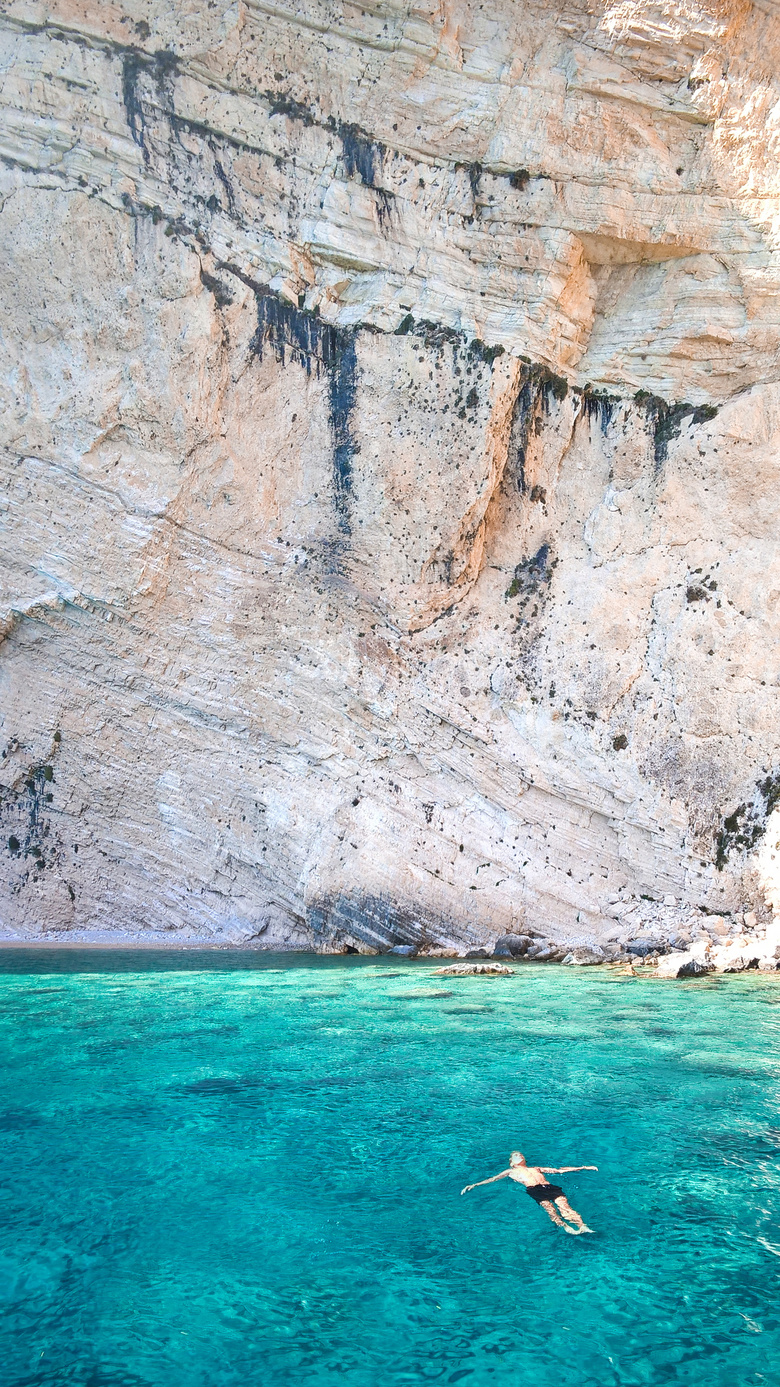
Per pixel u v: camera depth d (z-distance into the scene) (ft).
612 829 57.26
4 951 56.08
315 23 60.49
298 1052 31.12
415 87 60.95
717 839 54.95
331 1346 15.05
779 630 56.85
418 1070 29.04
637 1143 23.29
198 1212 19.58
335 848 58.65
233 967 49.83
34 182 61.98
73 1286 16.72
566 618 61.21
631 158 59.31
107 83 61.36
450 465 61.87
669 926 53.47
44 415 62.23
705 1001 39.58
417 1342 15.16
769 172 57.67
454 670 61.16
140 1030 34.04
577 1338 15.30
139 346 62.34
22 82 61.16
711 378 60.80
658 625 59.47
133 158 61.93
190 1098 26.25
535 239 60.90
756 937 51.13
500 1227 19.03
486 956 54.65
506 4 59.41
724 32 55.98
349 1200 20.16
